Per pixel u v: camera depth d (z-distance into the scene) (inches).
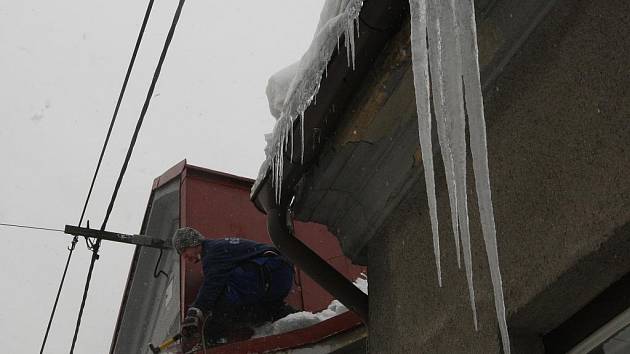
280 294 250.5
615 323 121.7
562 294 125.3
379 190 177.8
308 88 160.9
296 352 226.7
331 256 336.8
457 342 144.0
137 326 395.9
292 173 182.5
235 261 249.1
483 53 143.9
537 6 135.6
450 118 111.0
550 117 133.2
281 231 188.9
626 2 122.3
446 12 111.8
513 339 132.3
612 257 118.2
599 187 119.3
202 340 234.1
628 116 117.2
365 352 221.9
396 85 156.2
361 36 147.4
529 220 132.0
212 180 354.0
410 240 170.4
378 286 179.8
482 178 105.4
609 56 123.3
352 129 167.0
